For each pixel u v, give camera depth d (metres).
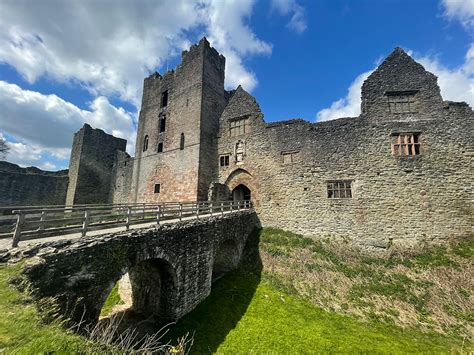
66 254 5.07
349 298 10.43
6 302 3.46
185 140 20.45
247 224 15.83
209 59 21.77
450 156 13.30
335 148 15.55
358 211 14.30
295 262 12.96
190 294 9.45
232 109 20.25
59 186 29.23
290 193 16.45
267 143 17.94
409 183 13.61
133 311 10.04
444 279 10.45
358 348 7.68
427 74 14.49
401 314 9.41
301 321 9.13
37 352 2.62
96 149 29.88
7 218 5.18
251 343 7.86
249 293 11.00
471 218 12.47
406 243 13.00
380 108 14.84
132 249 6.74
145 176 23.27
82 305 5.30
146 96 25.55
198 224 10.10
